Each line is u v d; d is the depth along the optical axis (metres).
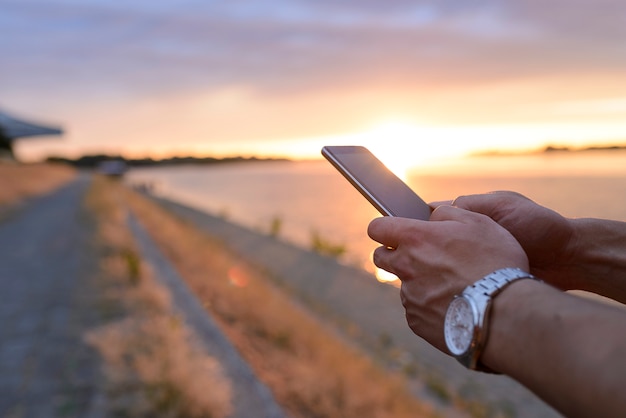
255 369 4.84
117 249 9.75
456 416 6.07
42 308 6.02
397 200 0.98
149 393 3.88
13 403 3.82
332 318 10.41
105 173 91.94
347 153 1.03
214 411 3.72
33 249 10.01
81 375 4.25
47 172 43.62
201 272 9.61
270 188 105.88
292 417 4.12
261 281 11.55
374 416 4.73
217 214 45.28
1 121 24.34
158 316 5.48
